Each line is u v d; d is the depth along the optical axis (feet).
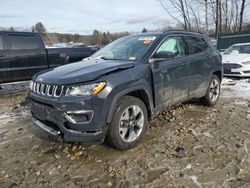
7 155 11.74
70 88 10.23
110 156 11.23
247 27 73.15
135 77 11.60
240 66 30.19
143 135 12.39
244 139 12.71
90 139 10.44
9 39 24.47
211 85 18.22
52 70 12.48
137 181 9.41
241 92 23.66
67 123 10.38
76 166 10.56
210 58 17.48
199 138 12.89
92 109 10.16
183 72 14.64
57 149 12.11
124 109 11.20
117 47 14.82
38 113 11.46
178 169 10.09
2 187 9.32
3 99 23.50
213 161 10.62
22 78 25.61
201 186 9.00
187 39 15.88
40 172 10.21
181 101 15.17
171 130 13.93
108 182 9.40
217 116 16.33
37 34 26.40
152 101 12.73
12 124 16.01
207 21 63.21
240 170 9.91
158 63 13.05
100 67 11.46
